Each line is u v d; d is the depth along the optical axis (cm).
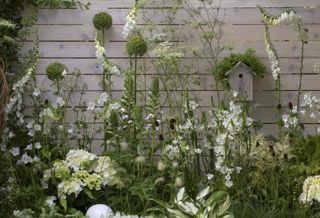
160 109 404
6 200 336
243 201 346
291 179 365
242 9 425
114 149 397
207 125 382
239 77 406
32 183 348
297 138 388
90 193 343
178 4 424
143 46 392
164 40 424
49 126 399
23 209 330
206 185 355
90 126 415
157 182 342
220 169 351
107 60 392
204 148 401
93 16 426
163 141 369
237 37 426
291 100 425
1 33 404
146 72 421
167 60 396
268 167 376
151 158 365
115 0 427
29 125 366
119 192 358
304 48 426
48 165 354
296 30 407
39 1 420
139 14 426
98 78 424
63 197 338
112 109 375
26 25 416
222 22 425
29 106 411
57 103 391
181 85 414
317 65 397
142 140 379
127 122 379
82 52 426
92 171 361
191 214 280
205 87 422
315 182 337
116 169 352
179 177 348
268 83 424
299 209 337
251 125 394
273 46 422
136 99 417
